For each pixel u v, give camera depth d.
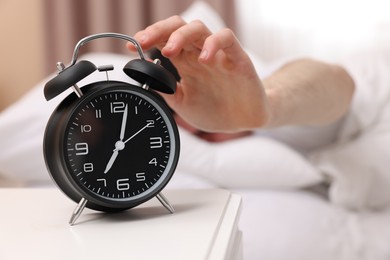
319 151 2.27
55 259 0.63
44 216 0.83
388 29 3.59
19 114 2.10
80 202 0.79
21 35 4.15
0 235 0.74
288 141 2.29
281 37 3.74
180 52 0.87
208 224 0.75
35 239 0.71
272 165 2.02
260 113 0.94
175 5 3.68
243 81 0.89
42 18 3.83
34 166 2.06
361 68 2.43
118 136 0.81
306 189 2.17
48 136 0.80
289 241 1.72
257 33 3.75
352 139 2.29
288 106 1.12
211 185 2.08
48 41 3.83
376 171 2.01
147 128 0.82
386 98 2.29
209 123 0.97
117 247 0.67
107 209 0.82
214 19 2.69
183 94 0.95
